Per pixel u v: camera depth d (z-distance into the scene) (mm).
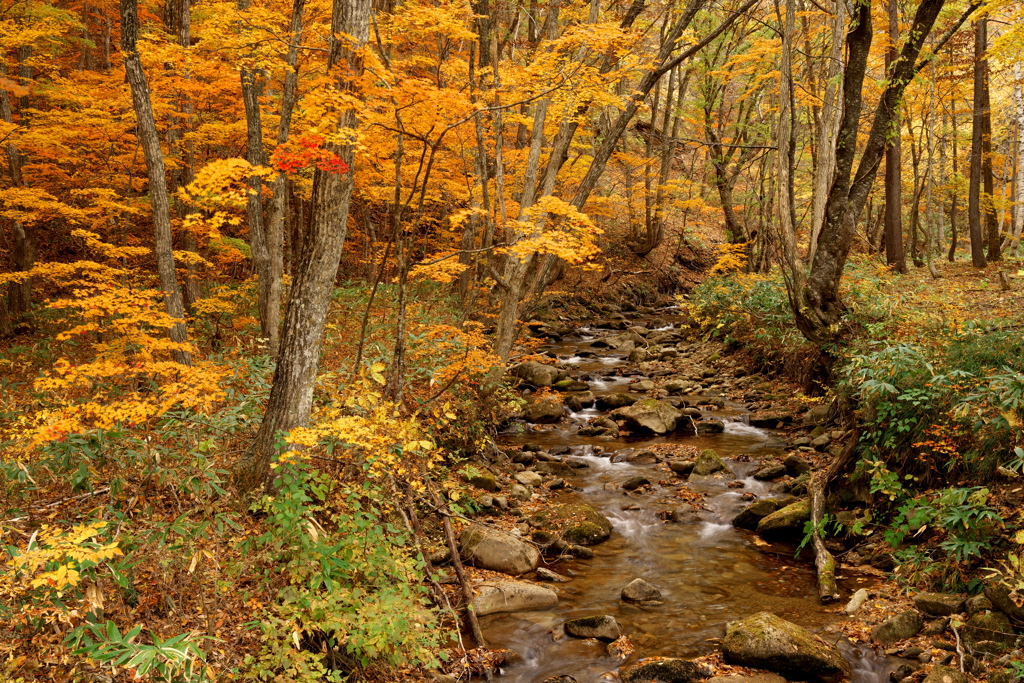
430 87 5824
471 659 5391
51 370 8984
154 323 6824
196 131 12125
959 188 21906
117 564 4340
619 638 5762
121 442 5438
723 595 6547
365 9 5758
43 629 3941
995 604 5359
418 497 6691
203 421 6281
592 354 18484
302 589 4715
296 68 8930
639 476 9461
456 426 9414
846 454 8219
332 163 4887
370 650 4523
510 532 7531
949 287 14945
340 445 5934
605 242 27922
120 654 3572
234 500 5406
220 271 16188
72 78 13055
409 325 11656
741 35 20969
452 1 8047
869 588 6457
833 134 13852
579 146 16578
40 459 5297
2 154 11914
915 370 7605
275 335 10094
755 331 15328
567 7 12211
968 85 21531
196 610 4523
